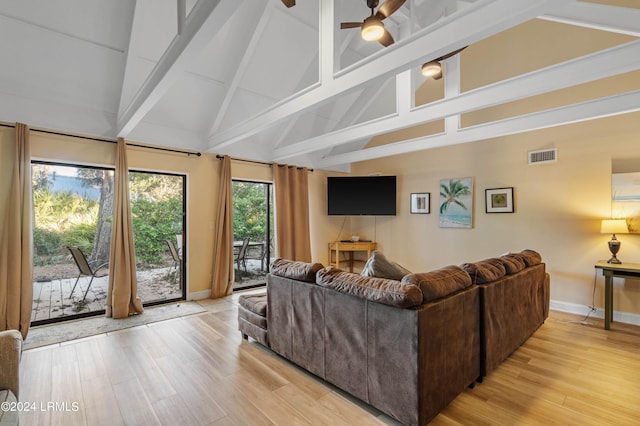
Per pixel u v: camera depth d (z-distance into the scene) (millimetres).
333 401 2078
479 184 4855
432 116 3162
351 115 5793
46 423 1850
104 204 4023
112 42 3256
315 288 2320
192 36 1991
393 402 1834
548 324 3561
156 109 4160
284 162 5809
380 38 2643
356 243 6141
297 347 2484
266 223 5832
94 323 3566
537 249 4273
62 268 3721
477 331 2270
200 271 4727
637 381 2320
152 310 4078
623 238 3652
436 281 1966
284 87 4672
